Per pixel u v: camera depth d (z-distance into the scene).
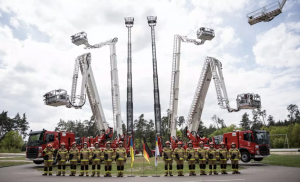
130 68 43.84
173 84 35.72
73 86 32.50
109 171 14.70
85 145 15.59
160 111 41.22
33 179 12.88
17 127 99.06
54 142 22.75
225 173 15.19
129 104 41.59
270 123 120.38
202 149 15.02
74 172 15.38
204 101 31.95
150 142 75.94
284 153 35.59
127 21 46.50
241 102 29.36
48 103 29.72
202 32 32.88
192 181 11.41
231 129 80.88
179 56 36.12
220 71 30.89
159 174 15.55
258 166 19.69
